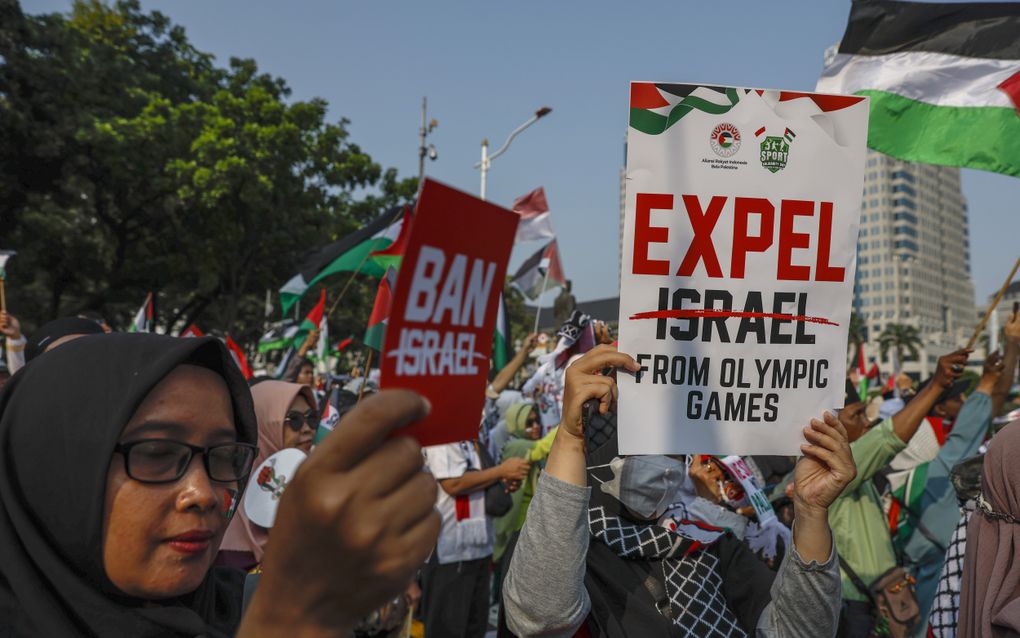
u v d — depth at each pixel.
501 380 7.20
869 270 165.00
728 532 2.59
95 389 1.29
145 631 1.28
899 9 3.94
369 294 30.86
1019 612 2.21
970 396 4.68
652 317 2.14
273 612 0.77
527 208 11.81
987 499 2.48
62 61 23.56
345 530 0.73
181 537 1.30
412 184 29.88
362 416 0.74
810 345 2.19
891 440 3.95
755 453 2.17
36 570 1.26
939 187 180.62
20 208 24.33
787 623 2.20
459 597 5.12
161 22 29.22
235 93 29.45
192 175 24.34
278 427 3.54
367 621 3.62
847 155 2.21
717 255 2.16
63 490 1.26
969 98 3.81
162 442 1.29
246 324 36.00
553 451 2.09
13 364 4.93
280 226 27.66
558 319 7.25
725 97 2.16
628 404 2.12
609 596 2.31
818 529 2.20
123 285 28.52
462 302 1.07
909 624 4.07
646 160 2.13
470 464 5.28
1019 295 110.62
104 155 23.83
